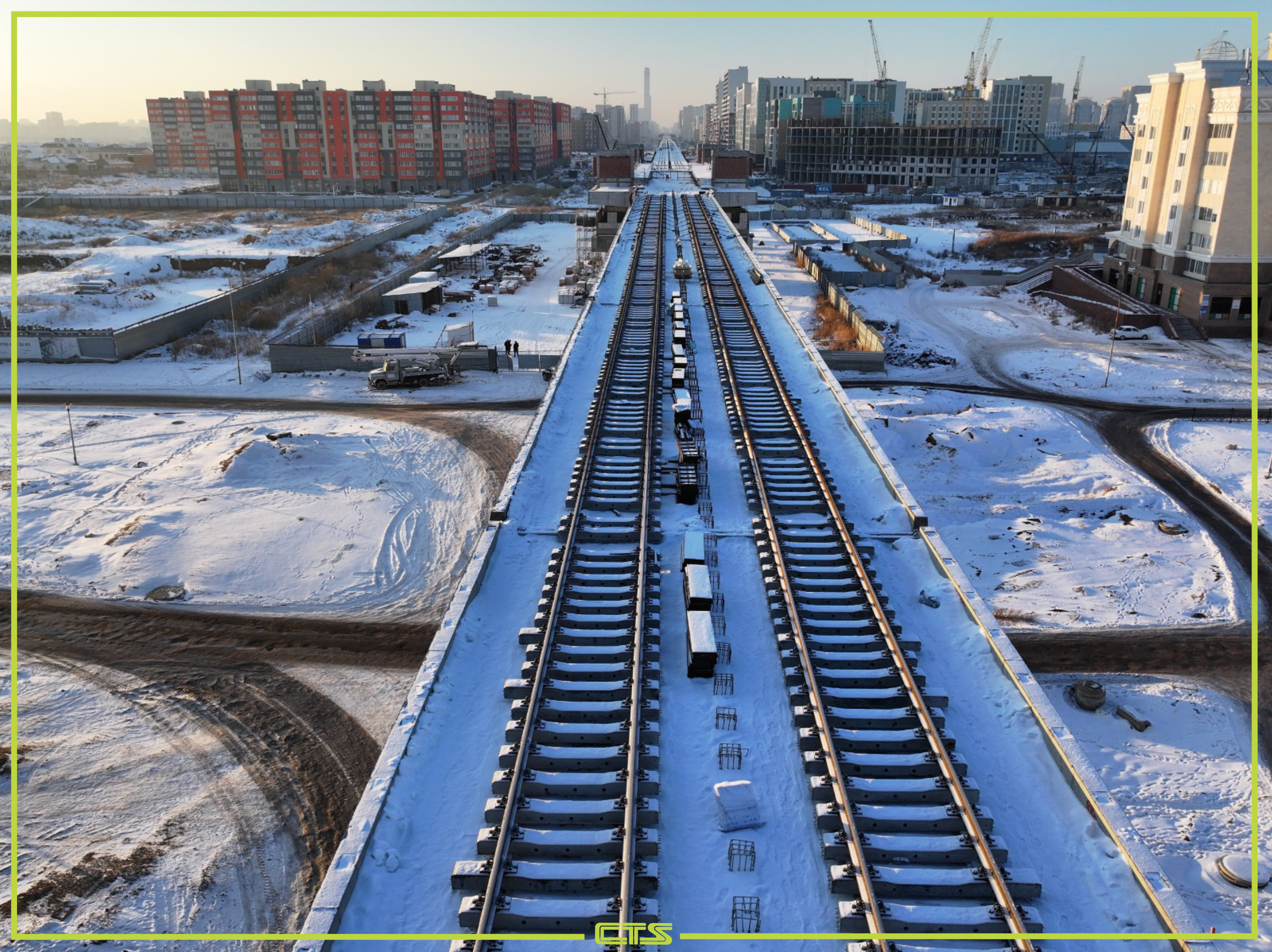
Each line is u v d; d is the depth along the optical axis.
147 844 16.47
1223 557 28.41
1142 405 44.31
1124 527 30.64
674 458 22.09
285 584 26.09
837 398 25.55
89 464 35.44
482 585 16.00
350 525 29.77
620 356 30.69
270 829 16.92
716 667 13.83
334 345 51.16
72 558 27.45
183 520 29.89
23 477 34.06
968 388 47.88
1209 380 47.62
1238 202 53.47
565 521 18.00
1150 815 17.53
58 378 48.00
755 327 33.94
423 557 27.75
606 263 48.41
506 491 19.11
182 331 56.56
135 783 18.09
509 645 14.41
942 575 16.36
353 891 9.58
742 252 52.84
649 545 17.81
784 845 10.46
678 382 26.73
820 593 15.70
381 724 19.94
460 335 51.69
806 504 19.12
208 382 47.31
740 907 9.52
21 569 26.75
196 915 14.98
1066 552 29.00
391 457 35.97
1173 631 24.11
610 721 12.47
